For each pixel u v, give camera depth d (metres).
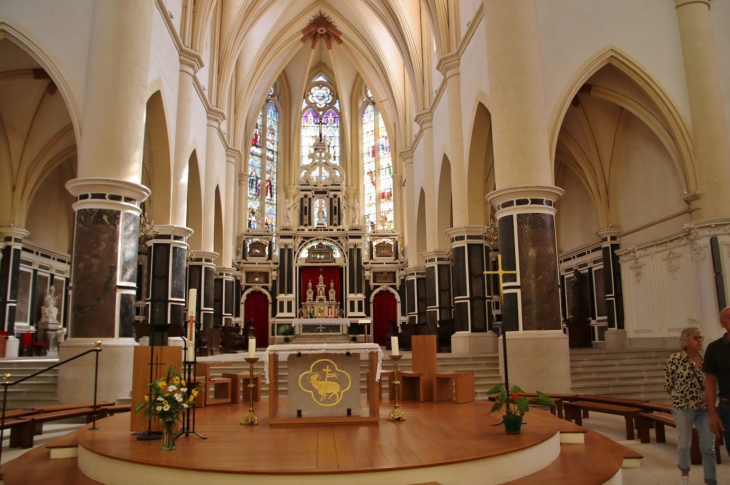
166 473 5.18
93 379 11.26
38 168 20.42
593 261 21.33
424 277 27.67
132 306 12.08
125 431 7.12
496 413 8.18
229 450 5.77
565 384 12.05
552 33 14.10
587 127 19.28
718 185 13.69
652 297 17.30
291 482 4.88
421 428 6.94
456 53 18.44
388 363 14.51
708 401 5.18
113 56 12.39
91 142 12.10
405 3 23.86
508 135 12.99
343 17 29.61
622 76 15.59
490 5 13.69
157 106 15.53
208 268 21.66
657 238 16.88
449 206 22.45
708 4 14.35
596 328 21.06
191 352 6.90
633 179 18.66
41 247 22.58
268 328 31.80
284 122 36.44
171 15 16.28
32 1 13.02
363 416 7.53
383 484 4.94
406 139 28.80
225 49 23.20
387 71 28.86
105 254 11.70
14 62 15.59
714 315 13.23
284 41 29.80
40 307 22.62
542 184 12.72
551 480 5.58
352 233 32.59
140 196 12.40
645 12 14.39
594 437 7.71
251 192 34.12
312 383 7.79
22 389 11.82
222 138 24.94
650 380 13.20
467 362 14.04
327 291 32.44
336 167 34.09
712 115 13.88
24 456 7.09
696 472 6.89
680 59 14.23
